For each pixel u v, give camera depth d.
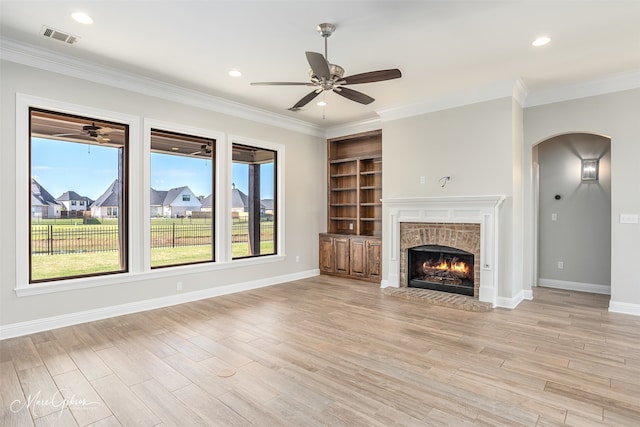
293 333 3.62
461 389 2.49
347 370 2.79
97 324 3.90
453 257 5.19
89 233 4.28
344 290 5.58
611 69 4.09
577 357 3.02
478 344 3.32
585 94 4.57
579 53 3.67
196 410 2.24
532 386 2.53
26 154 3.58
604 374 2.71
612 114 4.39
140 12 2.89
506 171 4.58
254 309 4.50
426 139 5.29
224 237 5.32
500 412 2.21
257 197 6.03
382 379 2.64
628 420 2.12
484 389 2.49
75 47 3.53
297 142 6.51
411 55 3.71
